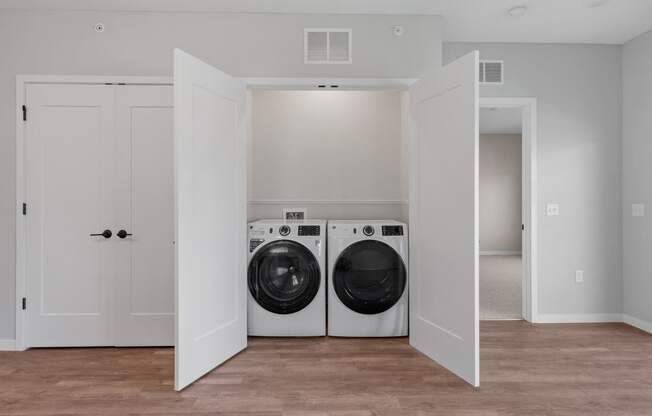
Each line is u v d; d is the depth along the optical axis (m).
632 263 3.46
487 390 2.22
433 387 2.26
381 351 2.81
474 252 2.26
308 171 3.84
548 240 3.55
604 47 3.57
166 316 2.92
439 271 2.58
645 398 2.13
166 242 2.91
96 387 2.28
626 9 2.93
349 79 2.98
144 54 2.92
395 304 3.06
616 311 3.58
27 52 2.88
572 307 3.56
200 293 2.39
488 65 3.54
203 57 2.95
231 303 2.72
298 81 2.97
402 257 3.06
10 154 2.88
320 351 2.81
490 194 8.16
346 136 3.84
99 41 2.91
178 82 2.20
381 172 3.85
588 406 2.05
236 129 2.78
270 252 3.04
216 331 2.54
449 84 2.45
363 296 3.03
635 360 2.66
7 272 2.88
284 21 2.97
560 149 3.56
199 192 2.38
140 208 2.90
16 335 2.87
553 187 3.55
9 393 2.21
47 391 2.23
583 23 3.17
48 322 2.88
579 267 3.56
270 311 3.05
